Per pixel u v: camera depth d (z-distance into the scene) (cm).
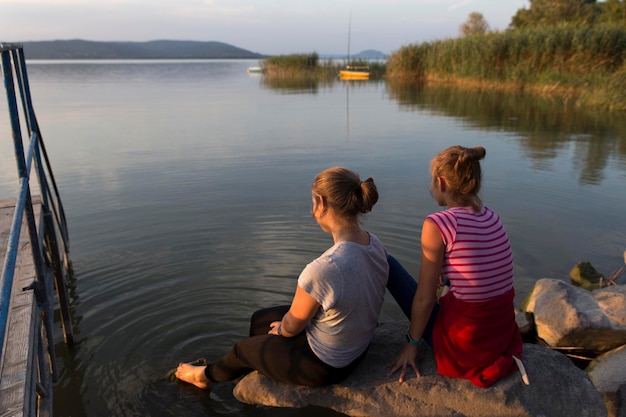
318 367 274
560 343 368
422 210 639
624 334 350
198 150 1009
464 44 2598
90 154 975
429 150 1005
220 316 408
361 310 264
